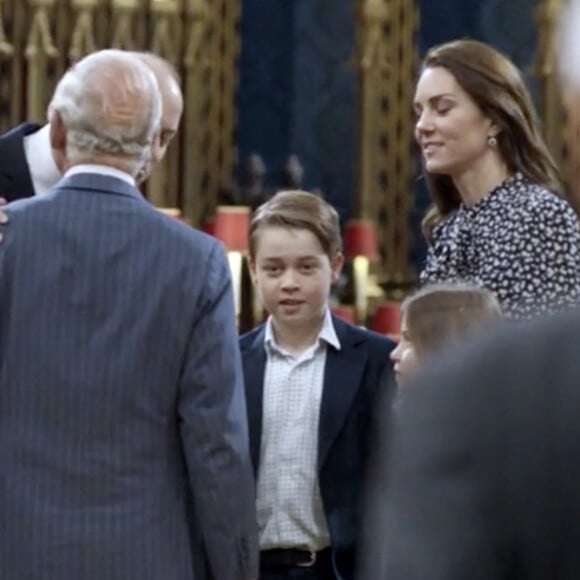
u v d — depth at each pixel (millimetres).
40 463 7812
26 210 7988
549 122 23844
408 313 6914
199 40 23438
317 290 9242
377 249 23766
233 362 7941
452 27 25203
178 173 23562
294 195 9516
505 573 2873
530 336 2930
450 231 8938
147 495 7848
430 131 8938
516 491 2873
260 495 9180
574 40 2938
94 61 8086
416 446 2924
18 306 7871
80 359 7812
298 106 24984
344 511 9109
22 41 22625
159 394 7863
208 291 7906
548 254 8570
